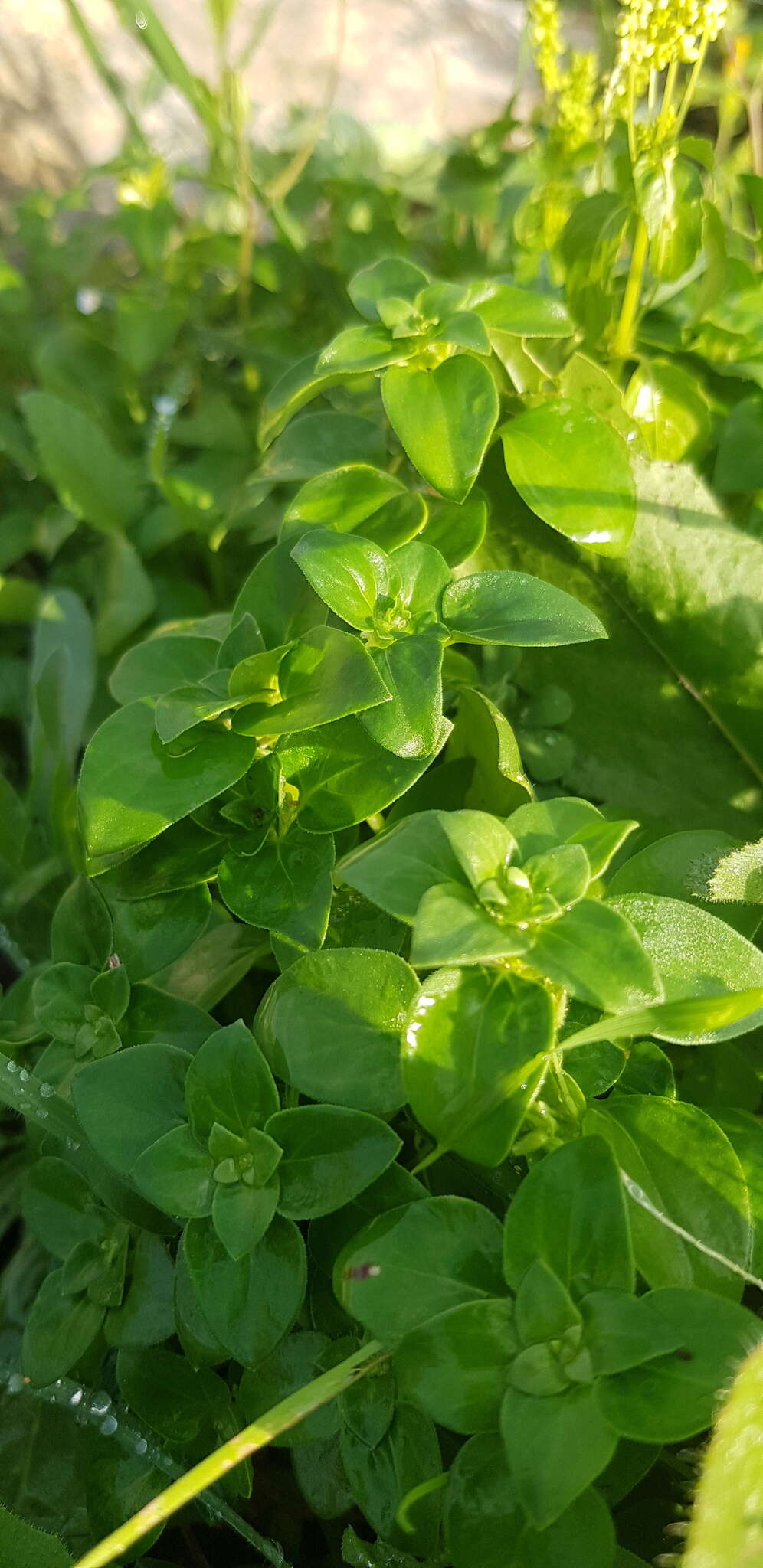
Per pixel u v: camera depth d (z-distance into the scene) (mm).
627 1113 149
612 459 189
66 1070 163
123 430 316
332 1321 151
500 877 131
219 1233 137
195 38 396
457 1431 122
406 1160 168
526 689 217
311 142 301
